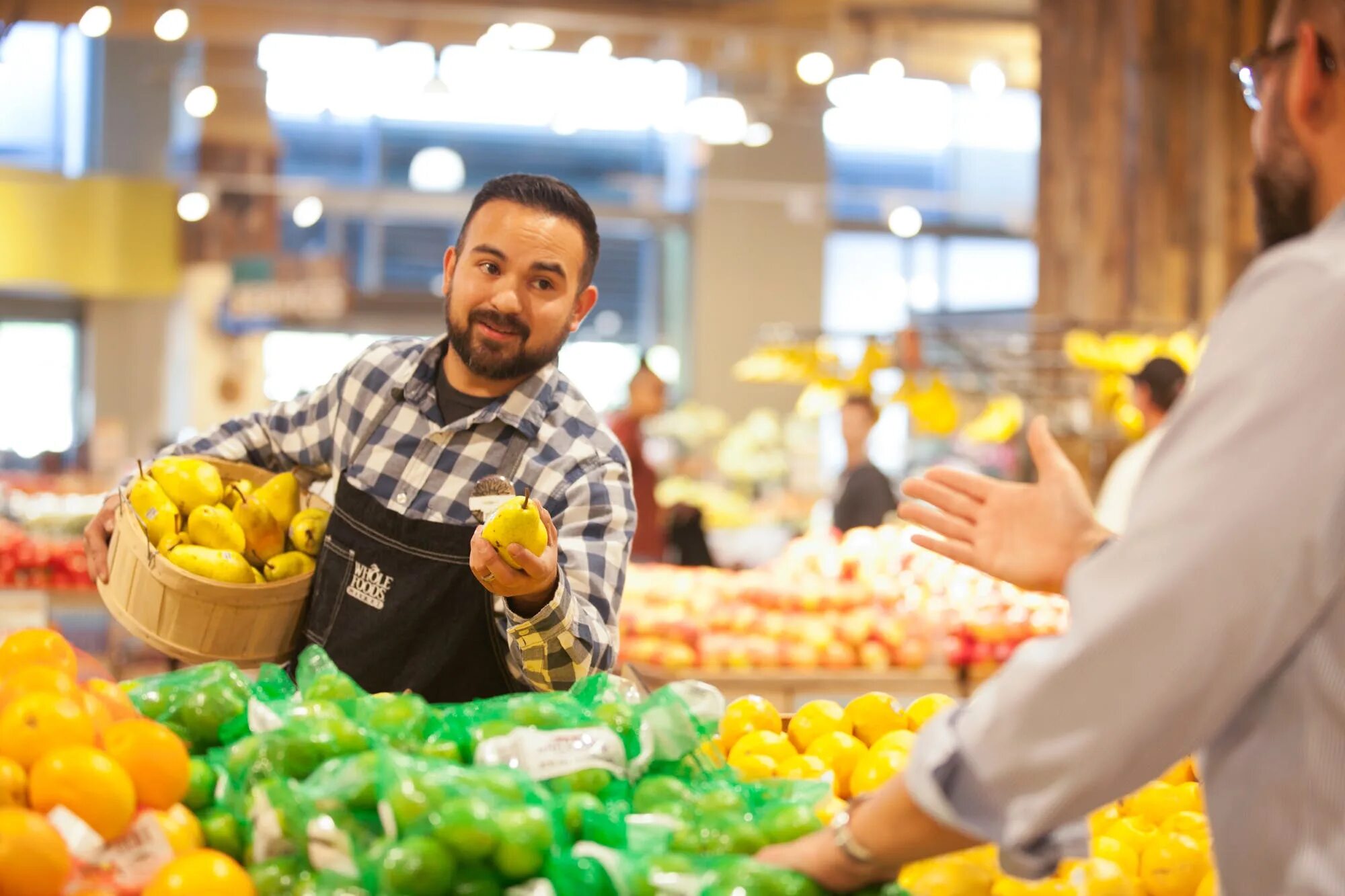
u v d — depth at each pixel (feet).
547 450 7.64
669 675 15.39
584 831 4.76
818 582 17.80
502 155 50.67
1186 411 3.89
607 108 39.81
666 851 4.66
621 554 7.32
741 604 17.38
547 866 4.48
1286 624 3.77
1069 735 3.79
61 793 4.42
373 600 7.29
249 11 31.53
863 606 17.13
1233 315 3.94
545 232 7.53
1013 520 4.65
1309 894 3.88
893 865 4.23
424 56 35.14
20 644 5.57
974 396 22.44
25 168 42.01
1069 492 4.59
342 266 45.01
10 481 34.71
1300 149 4.22
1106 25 24.02
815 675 15.43
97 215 42.80
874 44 34.09
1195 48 23.71
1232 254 23.80
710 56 34.65
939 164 52.13
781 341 23.75
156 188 43.47
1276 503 3.68
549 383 7.82
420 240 50.70
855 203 51.13
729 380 49.42
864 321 51.83
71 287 42.70
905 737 6.09
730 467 37.91
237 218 44.04
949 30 34.14
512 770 4.80
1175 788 6.33
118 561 7.50
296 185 43.70
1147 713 3.73
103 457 37.40
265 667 5.95
